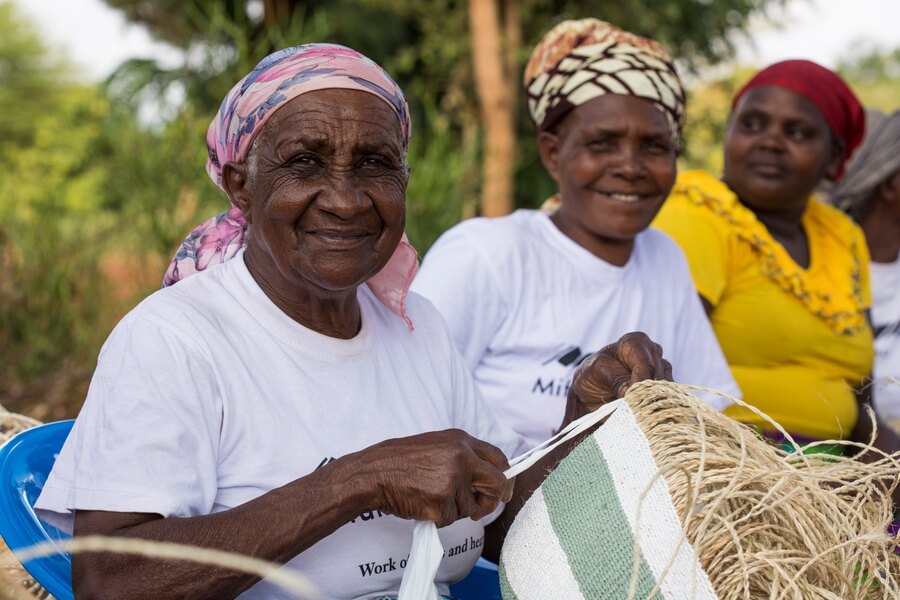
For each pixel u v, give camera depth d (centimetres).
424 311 192
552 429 241
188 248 187
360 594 162
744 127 304
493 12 690
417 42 815
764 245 294
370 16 784
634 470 144
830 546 138
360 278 164
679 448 142
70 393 455
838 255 312
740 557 129
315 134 157
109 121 588
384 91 163
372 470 147
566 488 153
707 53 838
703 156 862
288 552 145
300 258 161
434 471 147
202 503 152
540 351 242
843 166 326
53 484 152
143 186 518
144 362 152
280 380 162
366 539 161
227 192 174
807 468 150
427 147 618
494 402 241
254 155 162
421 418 178
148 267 535
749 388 296
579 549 146
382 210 162
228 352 158
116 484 145
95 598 141
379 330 180
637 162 241
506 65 737
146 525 144
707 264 292
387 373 175
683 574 132
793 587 128
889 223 377
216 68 598
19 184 643
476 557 182
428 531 151
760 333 297
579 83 244
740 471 132
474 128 760
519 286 240
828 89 301
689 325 268
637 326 253
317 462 161
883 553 148
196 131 521
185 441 150
